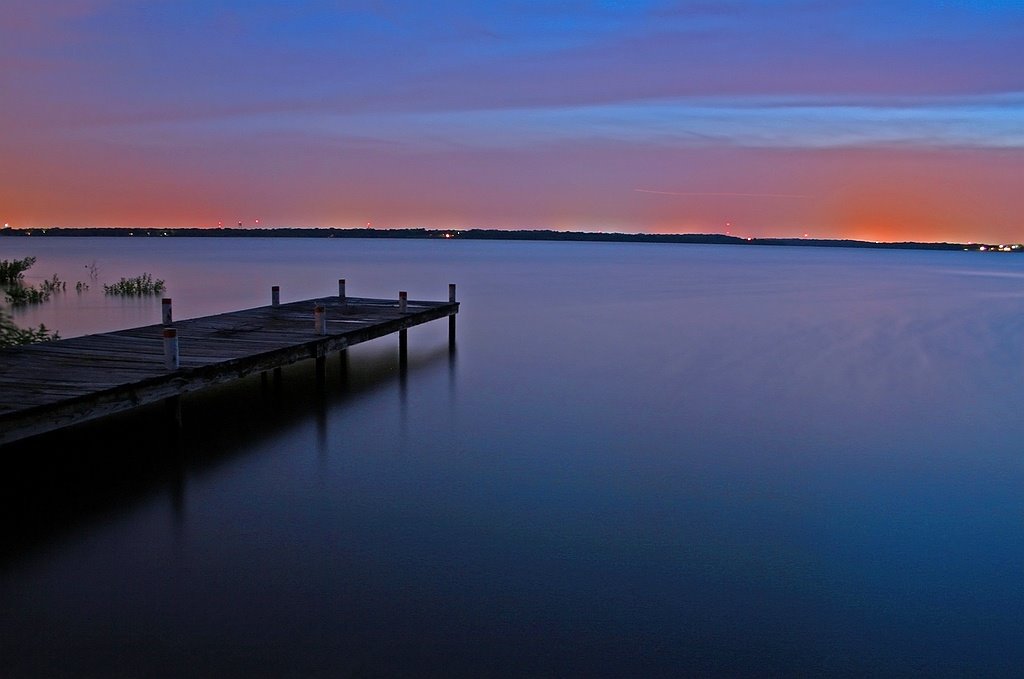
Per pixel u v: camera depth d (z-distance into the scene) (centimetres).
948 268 7288
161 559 694
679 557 730
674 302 3291
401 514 823
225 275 4831
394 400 1368
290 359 1191
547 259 8656
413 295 3544
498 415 1266
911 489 933
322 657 543
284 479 929
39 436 1029
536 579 676
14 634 560
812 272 6100
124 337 1252
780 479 962
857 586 680
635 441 1123
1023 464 1034
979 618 629
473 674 531
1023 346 2044
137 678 511
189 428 1126
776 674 546
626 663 552
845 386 1517
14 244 14725
